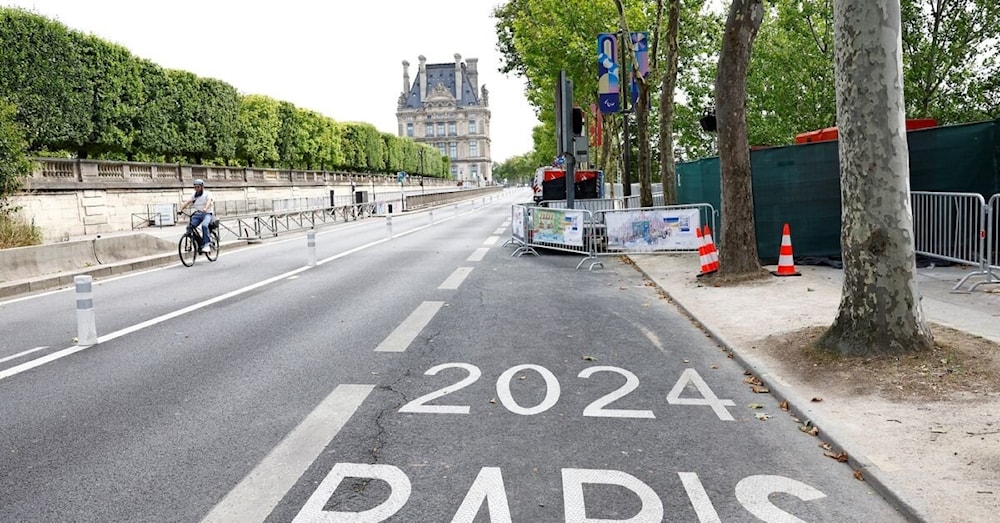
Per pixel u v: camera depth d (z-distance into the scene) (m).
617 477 4.35
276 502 4.06
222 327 9.37
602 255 16.64
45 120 29.97
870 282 6.43
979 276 10.95
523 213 18.94
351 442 5.01
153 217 37.38
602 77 23.25
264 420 5.52
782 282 11.59
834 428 4.94
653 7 31.69
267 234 30.11
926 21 24.31
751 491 4.13
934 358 6.16
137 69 36.56
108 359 7.64
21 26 28.98
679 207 15.29
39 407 5.96
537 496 4.09
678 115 36.44
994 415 5.01
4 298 12.76
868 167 6.39
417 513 3.90
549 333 8.64
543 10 34.81
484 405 5.81
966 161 12.81
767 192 14.01
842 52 6.53
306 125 65.75
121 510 4.00
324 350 7.91
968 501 3.79
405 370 6.97
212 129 45.53
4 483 4.41
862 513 3.85
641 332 8.65
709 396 6.00
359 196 59.47
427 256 18.59
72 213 31.52
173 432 5.28
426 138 199.38
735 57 11.88
